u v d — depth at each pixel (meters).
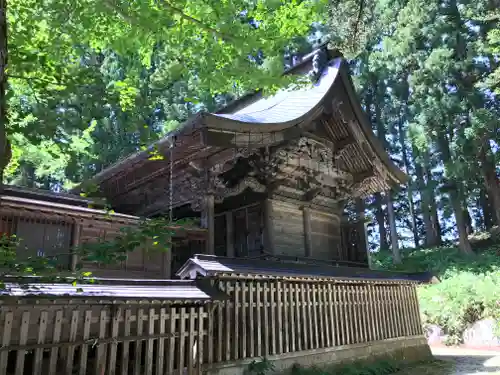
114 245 3.90
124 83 5.05
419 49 28.31
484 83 22.77
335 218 15.43
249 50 4.87
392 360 13.05
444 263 26.55
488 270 23.61
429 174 33.16
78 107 5.05
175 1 4.58
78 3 4.55
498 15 22.00
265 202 12.48
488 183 28.69
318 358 10.55
